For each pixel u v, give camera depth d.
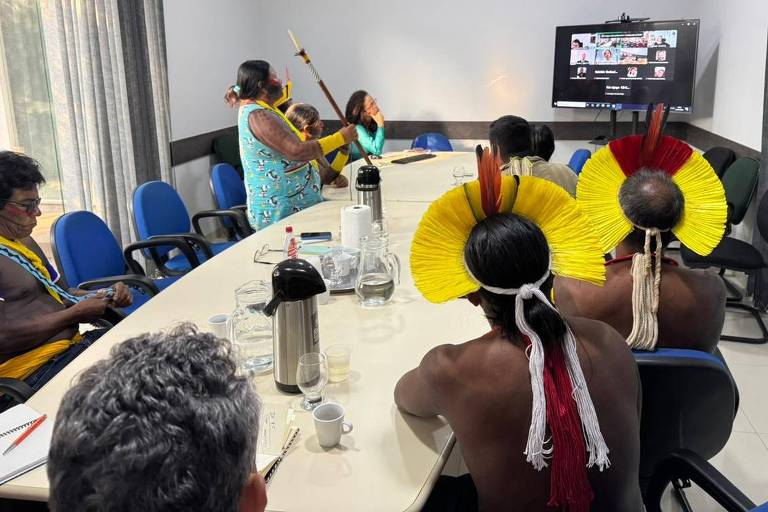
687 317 1.57
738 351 3.30
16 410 1.45
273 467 1.22
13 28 3.53
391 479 1.19
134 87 4.32
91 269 2.70
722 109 4.95
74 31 3.80
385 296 1.98
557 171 2.71
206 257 3.10
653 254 1.59
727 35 4.86
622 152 1.65
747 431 2.62
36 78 3.69
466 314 1.90
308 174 3.34
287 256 2.32
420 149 5.26
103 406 0.58
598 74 5.47
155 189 3.33
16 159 2.08
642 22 5.22
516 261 1.05
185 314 1.94
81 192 3.95
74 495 0.56
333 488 1.17
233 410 0.61
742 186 3.78
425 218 1.12
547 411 1.04
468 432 1.11
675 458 1.35
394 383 1.51
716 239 1.57
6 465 1.25
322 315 1.91
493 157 1.11
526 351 1.08
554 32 5.80
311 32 6.25
